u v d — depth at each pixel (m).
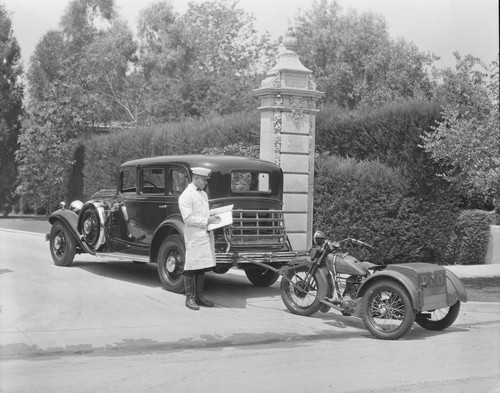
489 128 12.59
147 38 33.53
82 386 5.72
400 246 15.75
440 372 6.47
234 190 10.80
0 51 13.84
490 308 10.64
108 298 10.00
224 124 18.53
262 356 7.08
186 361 6.77
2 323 8.22
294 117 14.49
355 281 8.88
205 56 35.22
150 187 11.35
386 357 7.15
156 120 32.62
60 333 7.82
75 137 26.88
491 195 13.73
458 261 17.03
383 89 28.34
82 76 28.33
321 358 7.04
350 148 17.03
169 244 10.59
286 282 9.59
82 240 12.54
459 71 15.14
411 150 15.77
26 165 25.23
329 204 15.14
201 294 9.86
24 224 23.92
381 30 33.88
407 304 8.09
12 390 5.56
